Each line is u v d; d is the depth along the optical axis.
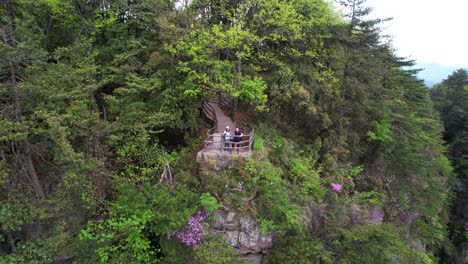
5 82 12.98
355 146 24.12
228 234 15.55
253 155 16.92
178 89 18.12
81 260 14.03
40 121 14.23
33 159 15.41
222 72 18.19
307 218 16.73
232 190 15.86
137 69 18.03
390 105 25.39
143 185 15.52
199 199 15.38
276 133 19.94
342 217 18.70
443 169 31.83
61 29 20.25
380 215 22.73
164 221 14.06
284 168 18.38
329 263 15.59
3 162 12.06
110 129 15.26
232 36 17.34
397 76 28.20
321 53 21.42
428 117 33.25
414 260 17.09
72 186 13.49
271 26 19.48
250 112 20.80
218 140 18.12
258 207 15.93
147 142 17.61
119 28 18.38
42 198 13.55
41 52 13.34
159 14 18.50
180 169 17.11
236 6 19.80
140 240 14.36
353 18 22.20
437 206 28.11
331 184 19.84
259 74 20.64
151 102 18.02
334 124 22.16
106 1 18.61
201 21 19.86
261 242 15.96
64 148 12.20
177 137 20.09
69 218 14.79
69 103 14.58
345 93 22.39
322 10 21.53
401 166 27.11
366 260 15.91
